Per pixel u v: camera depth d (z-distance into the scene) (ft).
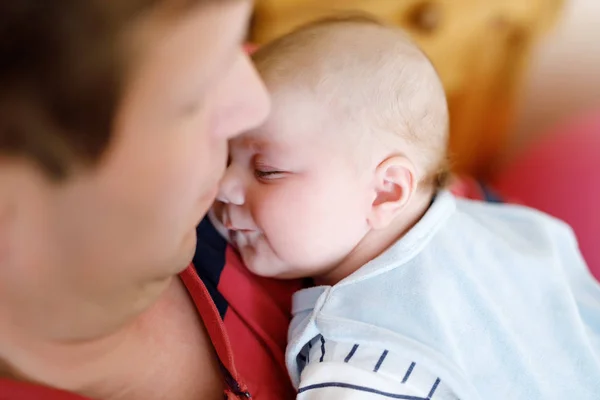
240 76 1.36
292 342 2.05
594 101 5.98
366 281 2.15
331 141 2.14
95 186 1.13
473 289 2.21
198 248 2.13
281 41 2.27
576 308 2.41
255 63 2.22
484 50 4.70
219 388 1.85
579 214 3.60
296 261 2.21
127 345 1.70
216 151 1.42
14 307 1.29
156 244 1.34
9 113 0.97
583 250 3.52
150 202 1.23
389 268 2.15
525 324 2.28
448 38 4.37
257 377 1.97
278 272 2.26
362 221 2.23
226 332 1.83
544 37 5.30
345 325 2.02
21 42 0.92
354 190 2.19
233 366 1.78
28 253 1.19
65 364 1.52
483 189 3.39
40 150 1.03
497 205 2.94
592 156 3.75
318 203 2.15
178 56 1.11
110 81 1.01
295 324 2.17
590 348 2.34
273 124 2.14
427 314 2.07
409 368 1.97
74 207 1.15
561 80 5.94
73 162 1.07
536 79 5.96
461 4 4.28
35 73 0.94
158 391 1.75
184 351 1.84
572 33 5.70
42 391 1.37
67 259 1.23
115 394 1.66
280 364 2.11
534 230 2.77
